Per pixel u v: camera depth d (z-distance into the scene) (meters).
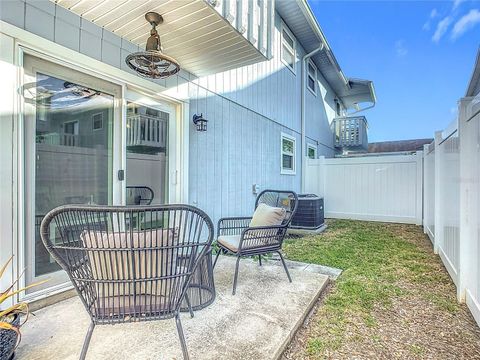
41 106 2.28
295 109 7.80
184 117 3.75
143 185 3.20
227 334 1.87
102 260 1.48
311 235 5.36
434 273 3.23
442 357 1.76
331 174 7.80
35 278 2.22
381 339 1.95
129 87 3.03
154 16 2.44
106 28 2.68
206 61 3.43
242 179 5.23
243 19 2.81
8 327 1.44
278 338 1.83
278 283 2.74
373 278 3.07
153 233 1.51
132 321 1.50
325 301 2.52
